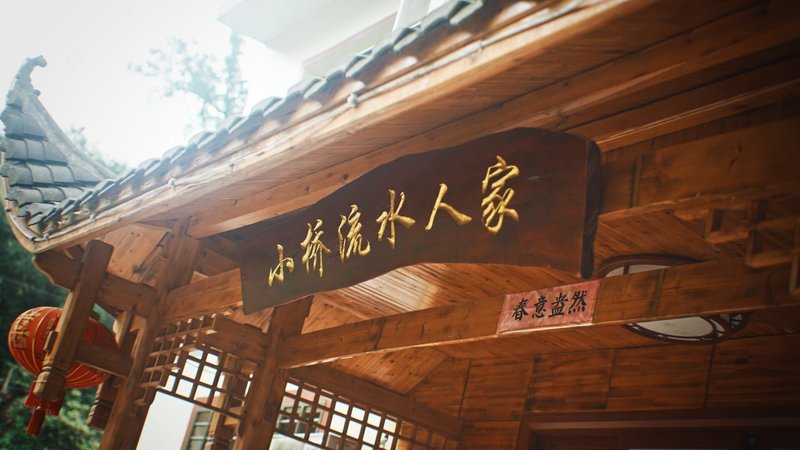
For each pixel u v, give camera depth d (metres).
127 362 7.38
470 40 3.38
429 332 5.96
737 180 3.25
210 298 7.08
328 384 7.78
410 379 9.20
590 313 4.73
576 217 3.70
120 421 7.19
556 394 7.73
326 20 10.95
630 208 3.60
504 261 3.99
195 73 29.31
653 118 4.15
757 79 3.75
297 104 4.48
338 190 5.52
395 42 3.75
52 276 7.28
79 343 7.18
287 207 6.23
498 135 4.26
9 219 8.00
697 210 3.37
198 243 7.84
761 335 6.37
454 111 4.59
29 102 8.81
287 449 12.66
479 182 4.29
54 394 6.95
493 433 8.13
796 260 2.98
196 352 14.70
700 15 3.30
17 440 18.84
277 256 6.21
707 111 3.96
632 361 7.23
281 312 7.54
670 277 4.33
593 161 3.74
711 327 6.04
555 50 3.74
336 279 5.36
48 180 8.33
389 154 5.21
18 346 7.45
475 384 8.66
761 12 3.15
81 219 6.94
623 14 2.82
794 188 3.07
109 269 8.48
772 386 6.13
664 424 6.69
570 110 4.09
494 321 5.48
